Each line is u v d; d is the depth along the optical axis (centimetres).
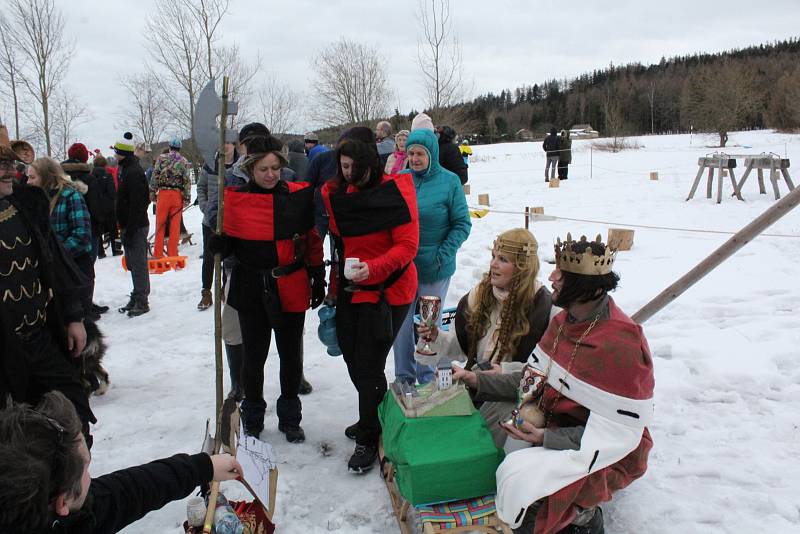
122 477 237
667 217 1063
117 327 682
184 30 1978
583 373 269
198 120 348
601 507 311
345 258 364
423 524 276
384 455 349
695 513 305
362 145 353
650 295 629
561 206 1298
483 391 317
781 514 301
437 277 438
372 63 2525
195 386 505
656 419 396
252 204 361
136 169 705
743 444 364
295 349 392
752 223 351
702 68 7075
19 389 283
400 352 441
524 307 328
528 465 263
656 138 5269
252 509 301
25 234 299
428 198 429
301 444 396
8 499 169
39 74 2041
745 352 472
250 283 371
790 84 5103
